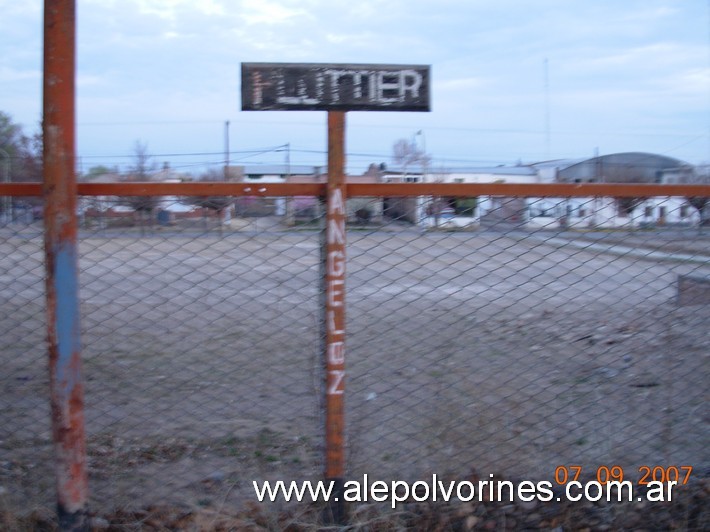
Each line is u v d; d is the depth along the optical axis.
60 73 3.09
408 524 3.73
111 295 10.66
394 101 3.31
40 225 3.99
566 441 4.59
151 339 7.79
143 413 5.30
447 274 12.96
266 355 6.97
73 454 3.28
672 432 4.75
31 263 11.37
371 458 4.20
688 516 3.89
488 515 3.83
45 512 3.66
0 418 5.12
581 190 3.58
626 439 4.56
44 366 6.61
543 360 6.73
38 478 4.05
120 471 4.22
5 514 3.56
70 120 3.13
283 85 3.26
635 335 7.27
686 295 6.45
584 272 13.00
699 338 6.43
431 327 8.41
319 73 3.27
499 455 4.31
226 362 6.72
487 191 3.51
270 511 3.66
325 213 3.41
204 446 4.63
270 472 4.20
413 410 5.15
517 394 5.54
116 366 6.65
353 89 3.28
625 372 6.07
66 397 3.24
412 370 6.28
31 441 4.66
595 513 3.88
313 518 3.58
